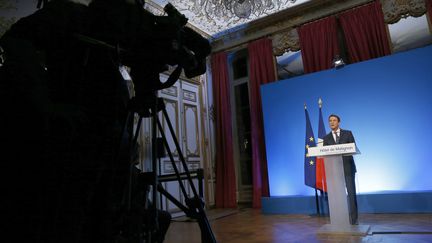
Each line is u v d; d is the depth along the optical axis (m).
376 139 4.66
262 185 6.02
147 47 0.87
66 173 0.76
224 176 6.50
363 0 5.46
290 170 5.29
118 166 0.91
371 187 4.61
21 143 0.73
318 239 3.03
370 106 4.75
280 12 6.06
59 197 0.75
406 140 4.47
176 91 6.04
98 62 0.89
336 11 5.69
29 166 0.74
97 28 0.85
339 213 3.36
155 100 0.91
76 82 0.86
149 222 0.86
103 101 0.89
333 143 4.43
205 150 6.55
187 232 3.91
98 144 0.85
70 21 0.82
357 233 3.08
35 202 0.73
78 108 0.78
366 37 5.30
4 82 0.69
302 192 5.16
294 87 5.38
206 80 6.95
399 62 4.61
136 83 0.90
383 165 4.58
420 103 4.43
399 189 4.45
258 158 6.12
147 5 5.48
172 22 0.88
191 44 1.02
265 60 6.31
